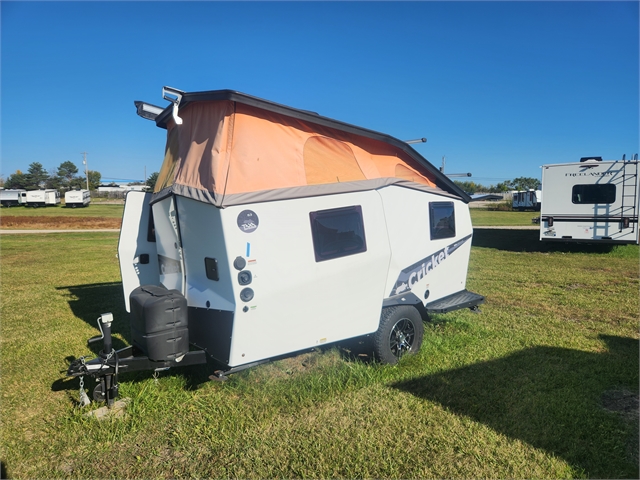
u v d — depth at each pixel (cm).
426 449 354
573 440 363
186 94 442
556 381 467
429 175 611
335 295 461
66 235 2466
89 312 782
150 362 416
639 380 472
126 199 546
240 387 456
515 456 344
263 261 411
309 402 425
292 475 326
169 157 514
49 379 496
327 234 452
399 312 518
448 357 534
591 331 638
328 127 481
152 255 559
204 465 338
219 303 410
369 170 514
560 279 1027
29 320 730
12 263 1377
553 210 1466
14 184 10262
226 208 391
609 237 1396
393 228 532
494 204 6097
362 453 348
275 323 423
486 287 946
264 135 433
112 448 363
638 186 1345
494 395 437
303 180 448
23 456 353
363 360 530
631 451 351
